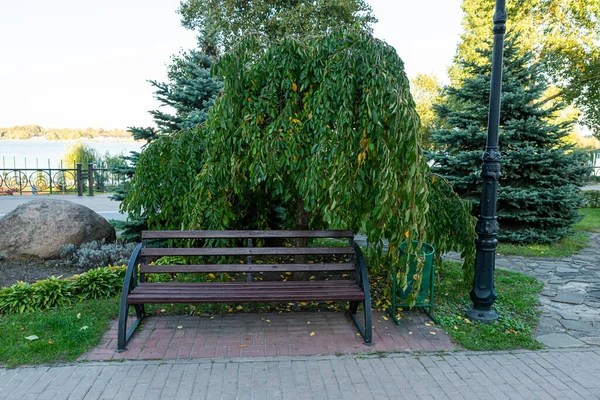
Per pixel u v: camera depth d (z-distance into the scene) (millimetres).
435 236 4895
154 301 3574
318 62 4242
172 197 5184
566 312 4680
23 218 5988
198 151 5379
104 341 3682
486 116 8578
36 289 4359
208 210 4559
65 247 5926
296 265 4031
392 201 3605
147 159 5117
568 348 3740
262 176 4125
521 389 3035
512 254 7645
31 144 40062
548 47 14680
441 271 5977
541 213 8391
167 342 3693
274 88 4301
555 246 8188
